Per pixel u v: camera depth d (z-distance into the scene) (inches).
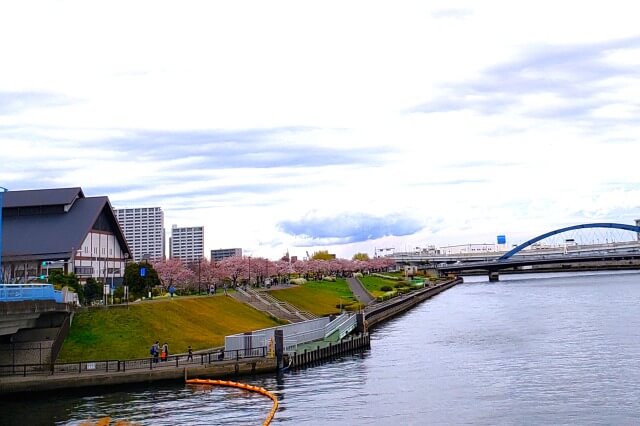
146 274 4375.0
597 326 4387.3
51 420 2081.7
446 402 2311.8
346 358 3408.0
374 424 2043.6
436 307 7057.1
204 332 3535.9
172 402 2308.1
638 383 2516.0
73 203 4658.0
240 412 2164.1
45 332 2824.8
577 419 2055.9
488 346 3663.9
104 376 2522.1
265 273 7559.1
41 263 4288.9
